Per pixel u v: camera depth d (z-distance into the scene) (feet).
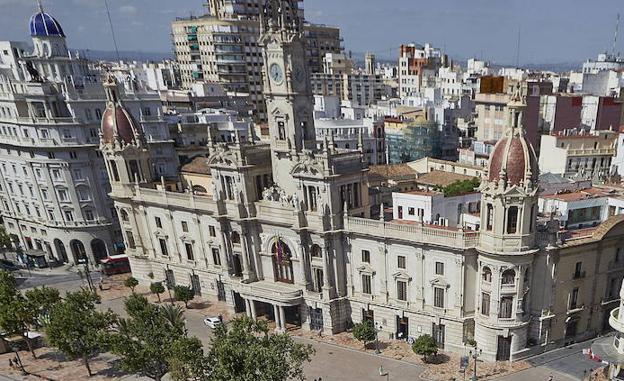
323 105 485.97
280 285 245.86
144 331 180.75
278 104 233.76
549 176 262.67
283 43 220.64
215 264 275.18
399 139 467.93
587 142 340.39
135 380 208.33
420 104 560.61
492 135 430.20
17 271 348.18
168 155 353.51
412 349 206.39
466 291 202.80
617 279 211.00
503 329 196.24
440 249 201.98
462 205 242.17
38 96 310.45
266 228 244.63
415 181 343.05
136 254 307.37
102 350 201.67
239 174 241.96
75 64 357.82
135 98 341.62
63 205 333.42
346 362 212.02
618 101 395.55
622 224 198.49
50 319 204.54
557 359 201.46
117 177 298.35
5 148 343.67
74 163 324.39
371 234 216.54
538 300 199.00
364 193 239.09
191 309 275.18
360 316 235.20
